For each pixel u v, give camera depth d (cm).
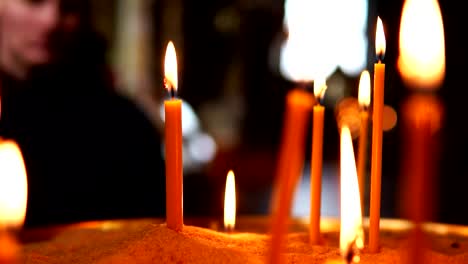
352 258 82
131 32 531
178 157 92
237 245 99
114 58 522
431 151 54
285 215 67
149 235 91
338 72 467
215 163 376
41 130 258
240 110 556
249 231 131
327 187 395
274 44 543
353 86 465
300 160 65
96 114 270
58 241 122
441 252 110
